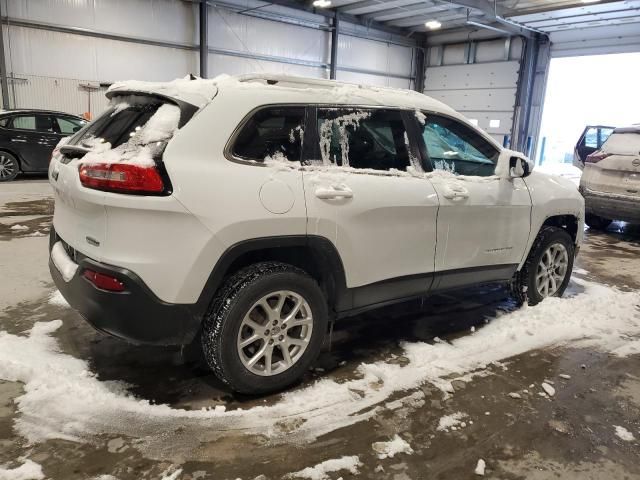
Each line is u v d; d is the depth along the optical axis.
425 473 2.13
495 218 3.57
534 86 16.91
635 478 2.15
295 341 2.72
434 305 4.20
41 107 12.16
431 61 19.86
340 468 2.13
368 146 2.98
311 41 16.70
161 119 2.39
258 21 15.29
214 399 2.61
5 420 2.32
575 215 4.31
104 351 3.06
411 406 2.63
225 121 2.44
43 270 4.53
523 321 3.79
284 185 2.54
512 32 16.34
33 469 2.02
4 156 9.72
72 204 2.47
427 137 3.31
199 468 2.09
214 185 2.35
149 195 2.21
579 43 15.51
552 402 2.74
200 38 14.15
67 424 2.32
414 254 3.13
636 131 6.87
